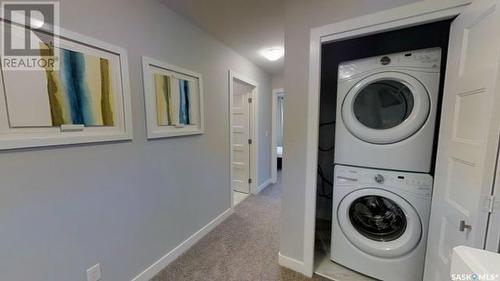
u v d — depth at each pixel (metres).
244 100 3.68
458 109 1.06
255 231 2.45
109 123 1.36
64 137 1.13
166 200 1.85
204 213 2.37
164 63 1.74
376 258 1.57
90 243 1.30
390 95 1.53
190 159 2.12
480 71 0.89
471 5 0.98
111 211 1.41
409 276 1.47
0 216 0.95
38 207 1.06
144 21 1.57
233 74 2.82
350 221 1.67
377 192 1.52
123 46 1.43
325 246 2.09
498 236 0.82
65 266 1.18
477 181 0.87
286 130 1.67
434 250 1.24
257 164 3.78
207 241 2.24
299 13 1.52
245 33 2.30
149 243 1.70
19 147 0.97
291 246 1.76
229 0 1.68
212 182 2.49
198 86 2.18
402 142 1.43
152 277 1.71
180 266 1.84
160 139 1.76
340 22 1.38
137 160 1.57
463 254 0.58
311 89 1.52
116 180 1.43
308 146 1.57
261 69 3.70
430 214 1.33
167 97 1.80
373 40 2.16
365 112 1.59
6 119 0.95
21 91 0.99
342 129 1.63
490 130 0.81
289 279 1.67
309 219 1.63
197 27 2.13
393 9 1.23
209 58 2.34
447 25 1.83
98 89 1.29
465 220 0.94
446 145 1.16
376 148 1.51
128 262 1.54
